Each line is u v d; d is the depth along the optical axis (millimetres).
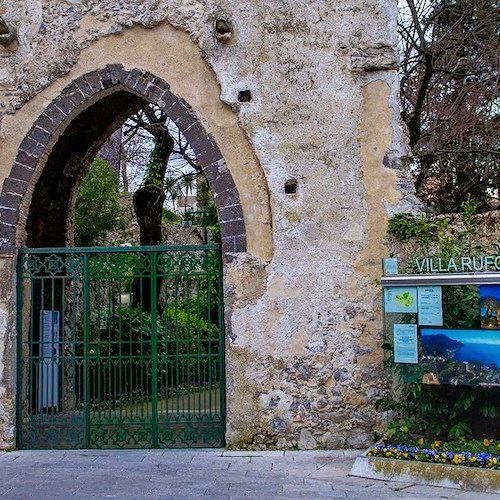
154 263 7742
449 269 6484
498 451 5816
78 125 9508
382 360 7324
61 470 6582
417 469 5852
